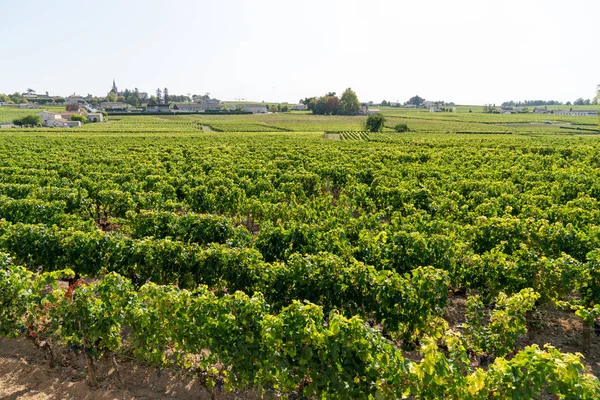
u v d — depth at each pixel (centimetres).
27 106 19788
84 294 768
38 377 804
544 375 565
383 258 1134
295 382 669
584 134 8494
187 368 792
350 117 16338
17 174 2495
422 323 865
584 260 1163
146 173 2669
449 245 1119
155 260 1059
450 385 608
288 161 3378
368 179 2639
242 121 13612
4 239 1155
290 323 675
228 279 1005
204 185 2162
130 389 785
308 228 1250
